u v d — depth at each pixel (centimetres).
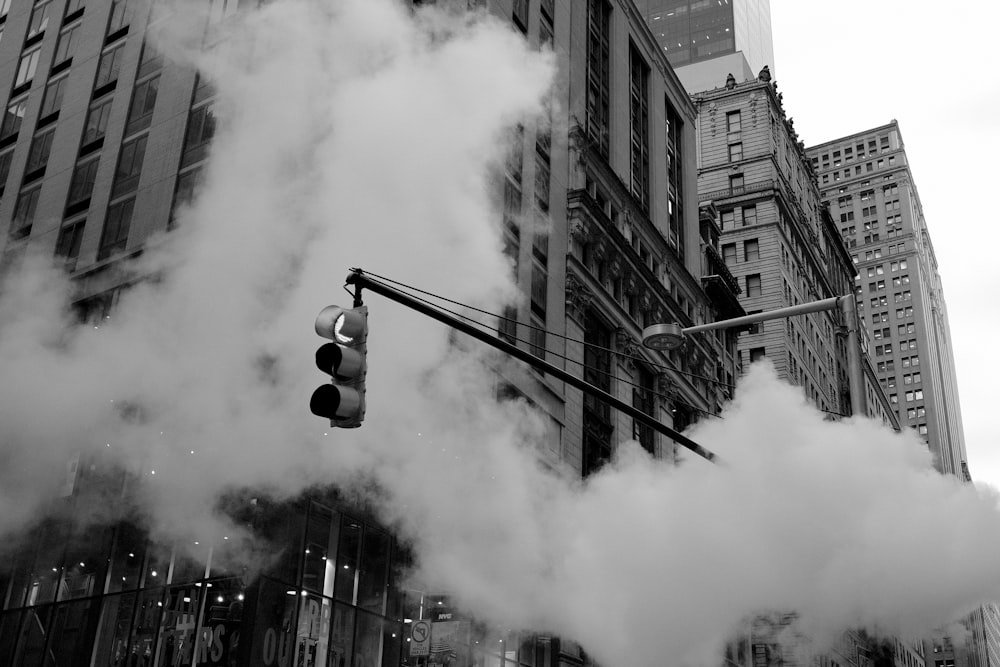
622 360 4984
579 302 4600
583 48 5459
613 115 5734
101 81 4341
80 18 4684
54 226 4022
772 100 9969
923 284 17375
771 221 8850
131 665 2719
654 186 6209
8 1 5103
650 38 6644
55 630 2902
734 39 12631
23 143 4488
